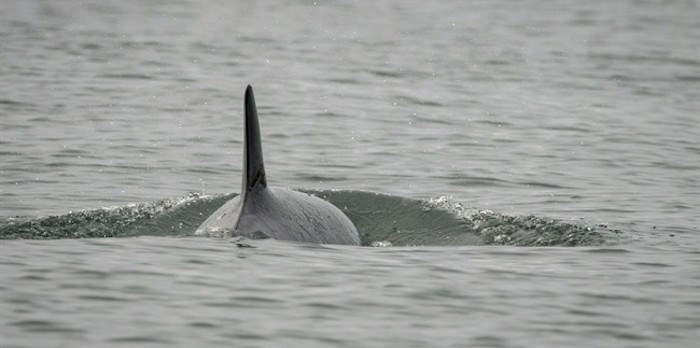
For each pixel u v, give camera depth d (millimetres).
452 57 132500
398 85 110500
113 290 37094
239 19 168125
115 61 119188
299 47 137500
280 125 87562
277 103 97562
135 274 39312
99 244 44625
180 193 64125
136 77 109250
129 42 135250
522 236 50656
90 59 119750
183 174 69562
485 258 44969
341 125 88625
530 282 40406
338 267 42000
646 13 192625
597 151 79375
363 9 190000
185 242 45250
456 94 106125
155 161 73000
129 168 70375
